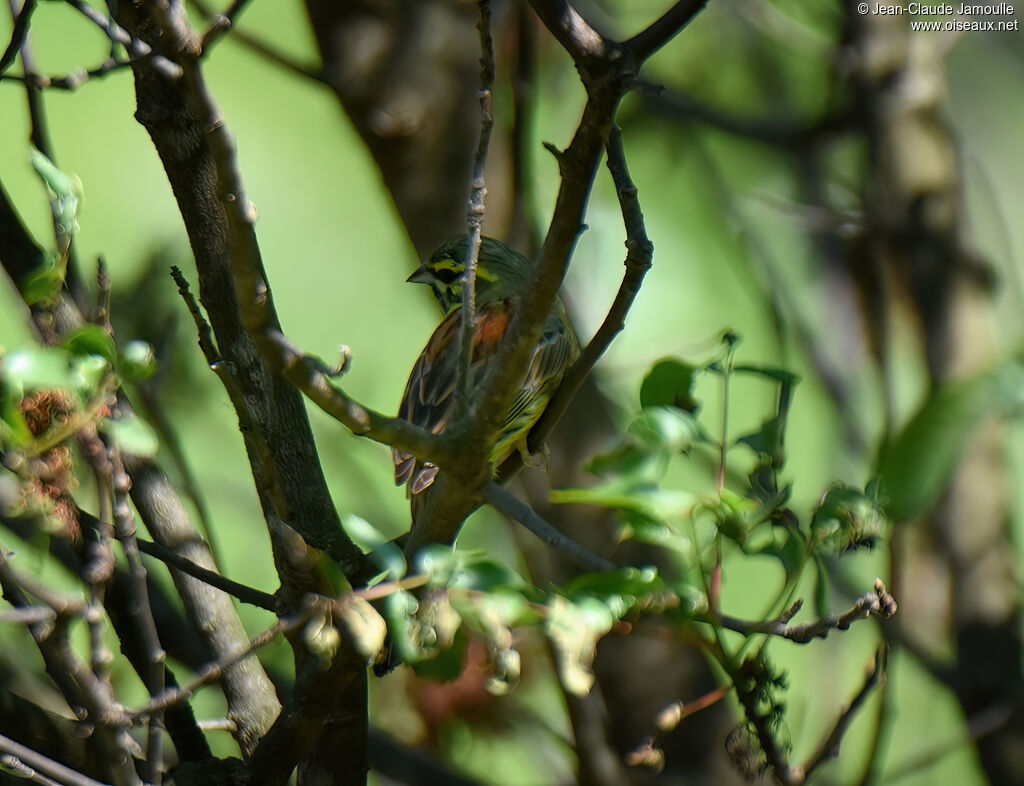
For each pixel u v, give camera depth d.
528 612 4.65
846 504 5.09
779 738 5.94
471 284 5.36
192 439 11.36
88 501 6.66
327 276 15.69
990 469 11.29
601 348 6.51
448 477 5.31
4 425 4.70
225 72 15.52
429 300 15.69
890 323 11.57
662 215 13.48
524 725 10.72
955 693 10.95
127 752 5.16
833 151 13.68
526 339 5.12
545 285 5.04
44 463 4.89
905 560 11.02
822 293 12.23
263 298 4.71
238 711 6.86
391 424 5.16
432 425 9.25
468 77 10.84
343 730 6.69
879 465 3.46
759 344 13.62
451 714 9.93
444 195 10.86
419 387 9.48
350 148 16.02
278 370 4.89
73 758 6.27
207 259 6.71
